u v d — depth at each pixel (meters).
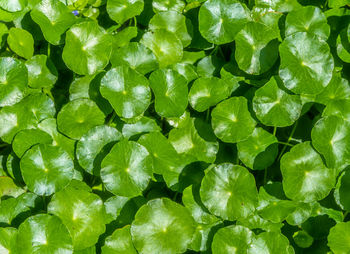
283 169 0.64
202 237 0.64
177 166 0.65
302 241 0.65
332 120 0.64
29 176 0.63
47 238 0.62
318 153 0.64
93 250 0.63
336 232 0.64
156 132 0.65
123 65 0.66
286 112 0.65
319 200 0.65
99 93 0.66
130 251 0.63
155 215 0.63
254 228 0.64
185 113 0.66
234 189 0.63
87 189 0.64
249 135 0.65
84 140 0.64
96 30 0.66
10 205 0.63
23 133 0.64
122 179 0.63
